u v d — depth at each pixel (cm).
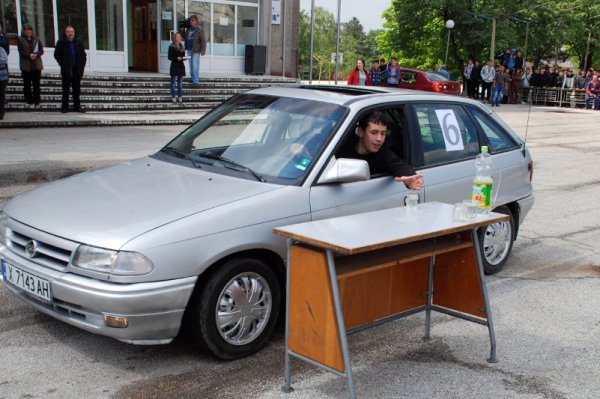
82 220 396
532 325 503
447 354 446
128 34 2392
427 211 418
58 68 2017
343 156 475
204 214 395
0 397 361
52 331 449
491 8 4141
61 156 1102
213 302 395
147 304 368
